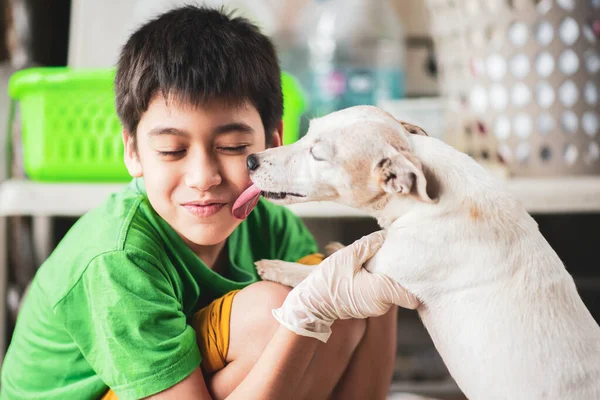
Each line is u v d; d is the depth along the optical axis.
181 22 1.09
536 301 0.96
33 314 1.12
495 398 0.96
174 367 0.98
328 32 2.39
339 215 1.73
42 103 1.71
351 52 2.40
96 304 1.00
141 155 1.08
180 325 1.01
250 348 1.05
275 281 1.12
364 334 1.17
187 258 1.11
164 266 1.06
